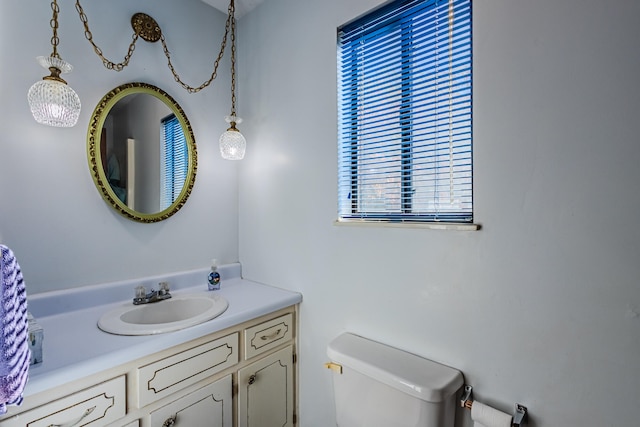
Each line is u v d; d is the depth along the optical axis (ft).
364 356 3.71
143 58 4.88
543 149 2.85
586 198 2.65
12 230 3.80
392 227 3.91
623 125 2.48
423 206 3.78
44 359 2.91
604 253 2.58
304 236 4.97
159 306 4.55
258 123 5.71
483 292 3.22
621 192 2.50
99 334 3.46
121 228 4.68
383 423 3.45
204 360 3.82
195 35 5.53
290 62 5.11
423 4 3.70
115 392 3.10
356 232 4.29
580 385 2.71
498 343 3.14
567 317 2.76
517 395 3.03
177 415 3.58
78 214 4.28
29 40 3.90
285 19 5.19
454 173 3.55
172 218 5.25
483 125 3.20
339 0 4.42
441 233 3.50
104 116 4.43
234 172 6.12
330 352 3.92
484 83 3.19
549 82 2.81
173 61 5.24
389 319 3.97
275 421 4.76
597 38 2.58
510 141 3.03
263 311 4.42
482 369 3.24
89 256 4.39
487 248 3.19
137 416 3.27
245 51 5.94
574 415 2.74
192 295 4.91
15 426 2.55
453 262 3.42
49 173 4.05
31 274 3.93
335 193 4.53
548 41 2.81
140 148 4.83
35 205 3.95
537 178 2.88
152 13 4.98
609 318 2.56
